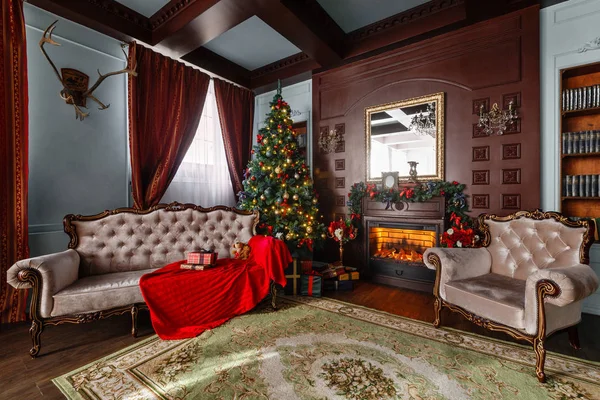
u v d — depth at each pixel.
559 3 2.91
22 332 2.40
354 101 4.25
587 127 2.94
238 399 1.56
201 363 1.91
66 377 1.77
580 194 2.80
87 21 3.09
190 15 3.12
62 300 2.10
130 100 3.45
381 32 3.79
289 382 1.70
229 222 3.39
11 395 1.61
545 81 2.98
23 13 2.70
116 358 1.98
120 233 2.88
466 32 3.38
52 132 2.97
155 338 2.28
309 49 3.84
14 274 2.01
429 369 1.83
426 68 3.65
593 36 2.74
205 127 4.41
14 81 2.61
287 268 3.30
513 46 3.11
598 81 2.93
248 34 3.85
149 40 3.55
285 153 4.03
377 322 2.54
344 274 3.49
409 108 3.77
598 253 2.77
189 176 4.21
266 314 2.72
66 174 3.07
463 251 2.53
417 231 3.70
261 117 5.28
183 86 3.93
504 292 2.07
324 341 2.19
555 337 2.28
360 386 1.66
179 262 2.87
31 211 2.84
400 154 3.83
